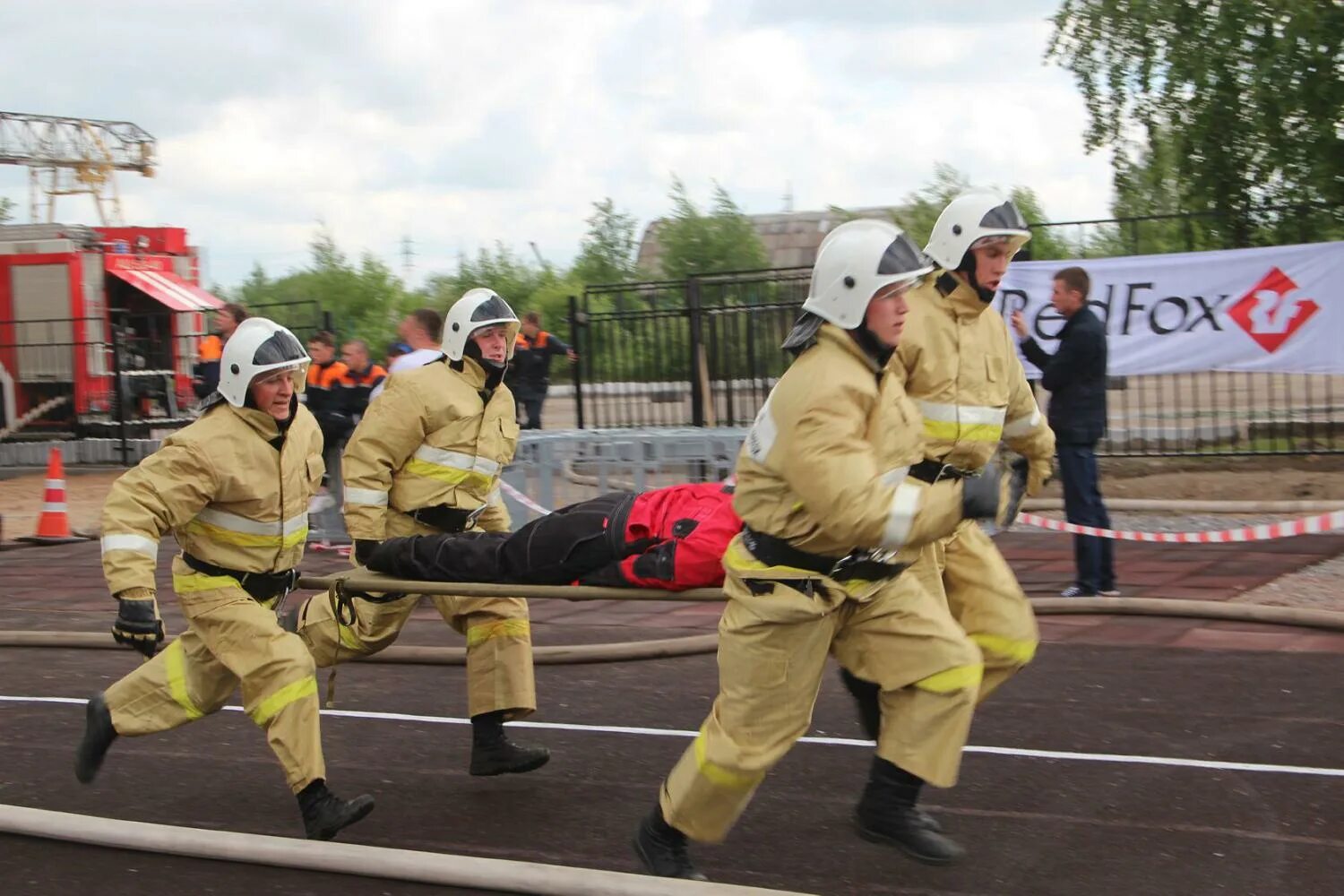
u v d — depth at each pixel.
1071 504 8.65
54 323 20.70
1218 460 13.90
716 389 15.33
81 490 17.75
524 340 16.88
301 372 5.00
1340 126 14.84
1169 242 16.48
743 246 34.72
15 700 7.39
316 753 4.90
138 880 4.76
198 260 22.67
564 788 5.62
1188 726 6.03
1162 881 4.42
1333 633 7.52
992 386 4.80
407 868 4.37
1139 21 15.48
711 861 4.76
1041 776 5.48
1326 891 4.28
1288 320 11.68
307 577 5.24
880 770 4.64
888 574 4.29
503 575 4.90
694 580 4.52
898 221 29.50
